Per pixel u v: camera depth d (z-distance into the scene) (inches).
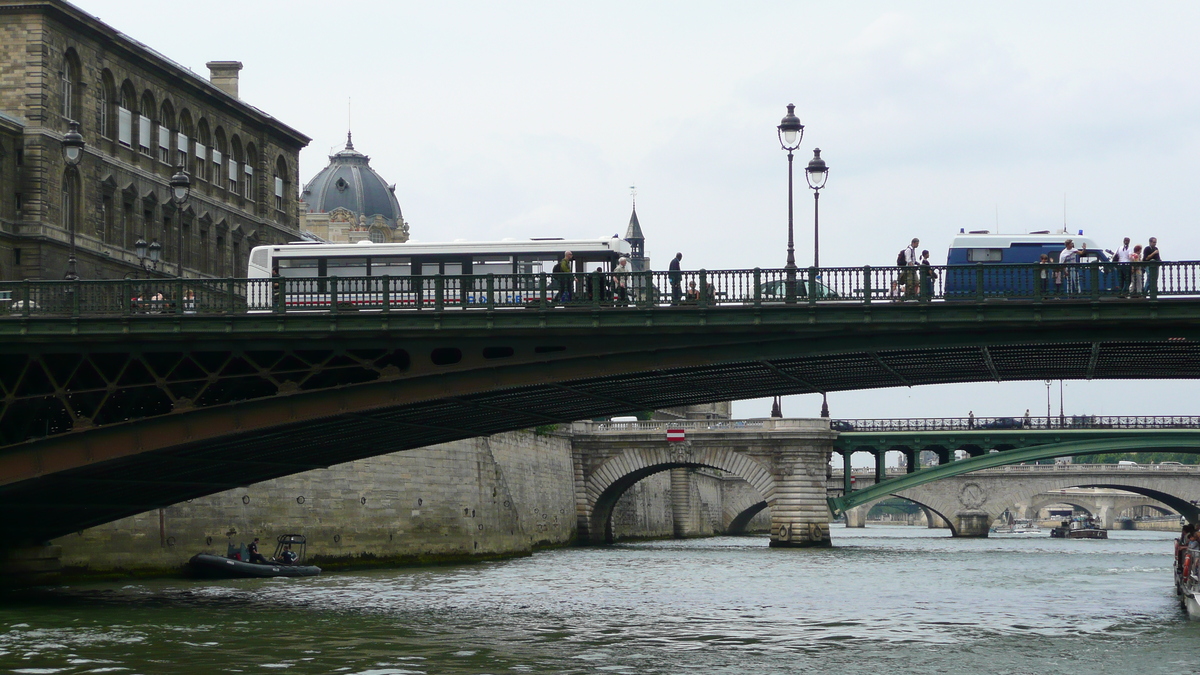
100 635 1827.0
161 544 2839.6
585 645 1768.0
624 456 5305.1
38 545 2519.7
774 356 1887.3
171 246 3351.4
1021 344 1836.9
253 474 2491.4
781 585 2903.5
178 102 3410.4
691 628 1979.6
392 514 3412.9
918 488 6407.5
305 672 1523.1
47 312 2011.6
